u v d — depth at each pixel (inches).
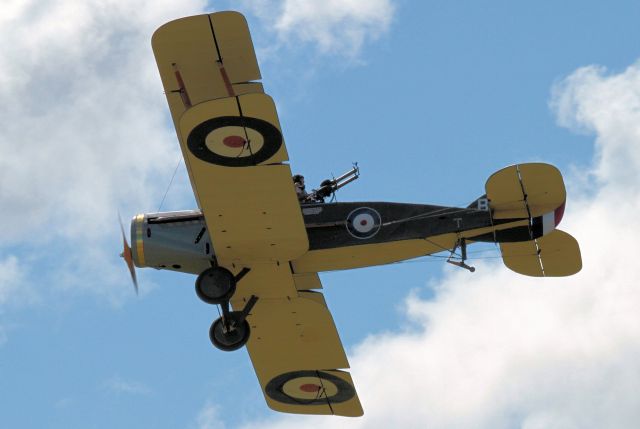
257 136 1982.0
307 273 2311.8
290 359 2496.3
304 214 2237.9
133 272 2278.5
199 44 2100.1
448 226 2231.8
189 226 2240.4
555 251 2298.2
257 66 2138.3
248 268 2234.3
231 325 2268.7
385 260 2273.6
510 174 2185.0
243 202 2076.8
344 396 2603.3
